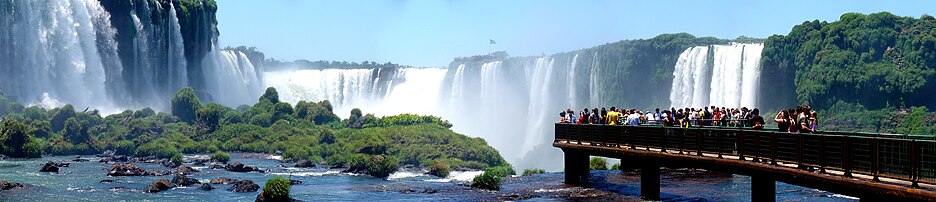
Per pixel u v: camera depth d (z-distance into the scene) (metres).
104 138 87.75
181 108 105.62
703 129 32.81
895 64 102.44
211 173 64.44
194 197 47.16
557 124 46.78
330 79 170.00
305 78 172.12
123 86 120.62
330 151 86.44
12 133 77.19
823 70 104.88
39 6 111.19
